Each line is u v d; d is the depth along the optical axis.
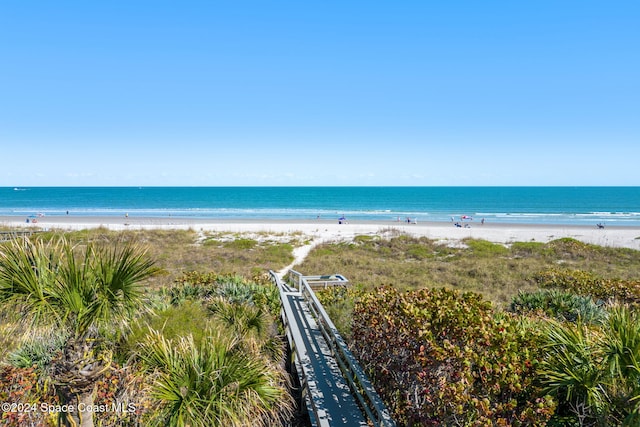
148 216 59.59
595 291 10.34
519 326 5.14
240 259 21.62
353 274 17.27
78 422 3.67
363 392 4.97
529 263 20.09
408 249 25.72
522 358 3.93
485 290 14.28
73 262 3.69
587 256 22.73
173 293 8.59
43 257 3.76
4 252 3.67
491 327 4.10
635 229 41.50
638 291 9.45
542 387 3.83
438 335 4.05
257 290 9.44
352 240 29.55
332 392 5.08
